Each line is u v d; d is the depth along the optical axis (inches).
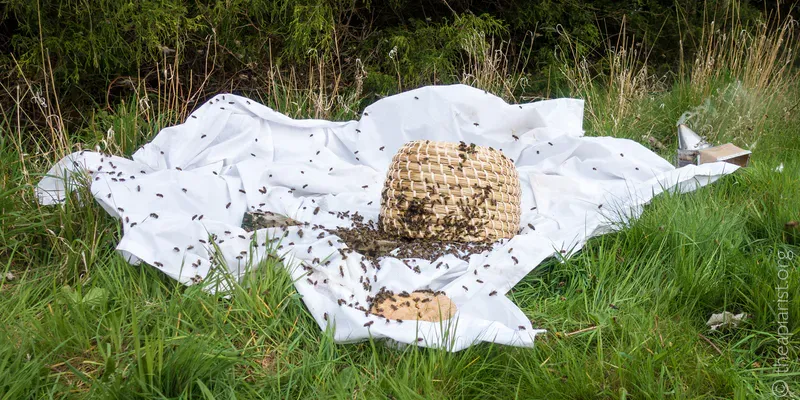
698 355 111.6
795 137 226.4
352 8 273.7
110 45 220.7
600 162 181.8
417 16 311.1
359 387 103.8
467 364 110.3
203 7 236.5
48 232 144.6
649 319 120.5
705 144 206.5
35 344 110.3
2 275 135.7
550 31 316.8
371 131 194.9
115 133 196.1
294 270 128.4
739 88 239.6
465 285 129.5
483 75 249.8
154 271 130.4
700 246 140.8
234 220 157.2
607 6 341.4
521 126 197.3
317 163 182.1
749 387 103.6
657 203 161.9
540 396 103.5
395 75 275.4
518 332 111.7
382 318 117.2
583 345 117.2
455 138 193.5
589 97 244.8
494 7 323.6
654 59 349.1
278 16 251.6
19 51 218.7
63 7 216.2
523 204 174.2
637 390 103.0
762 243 150.4
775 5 382.0
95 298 121.3
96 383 96.3
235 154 183.6
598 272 136.3
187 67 249.4
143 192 153.6
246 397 104.0
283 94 236.1
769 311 120.3
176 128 183.6
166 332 114.3
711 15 333.7
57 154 177.6
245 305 120.6
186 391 99.9
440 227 145.7
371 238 147.9
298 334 118.6
